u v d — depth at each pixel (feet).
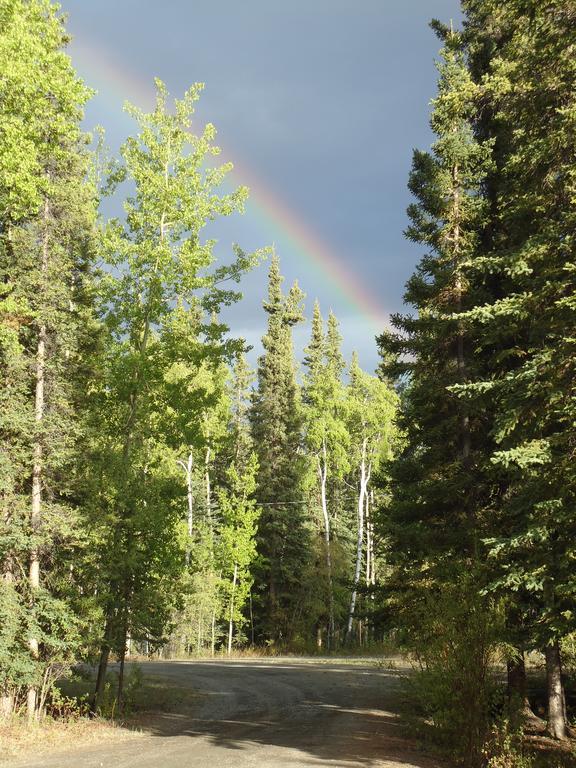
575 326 35.04
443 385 56.03
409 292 59.16
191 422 62.59
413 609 52.60
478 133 62.03
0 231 53.67
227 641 156.97
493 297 56.85
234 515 133.59
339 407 140.97
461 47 62.18
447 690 38.55
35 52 43.57
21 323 51.88
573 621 35.81
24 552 51.49
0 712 48.91
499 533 46.47
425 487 54.44
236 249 62.34
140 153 61.87
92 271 61.11
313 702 63.00
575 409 33.19
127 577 56.90
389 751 38.88
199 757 36.83
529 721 48.57
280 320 179.73
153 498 58.39
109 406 61.00
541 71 38.14
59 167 54.70
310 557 150.71
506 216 47.67
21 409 50.75
